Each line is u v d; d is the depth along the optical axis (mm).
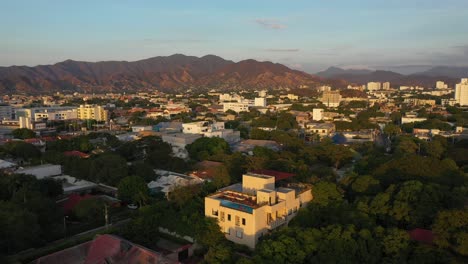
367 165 109250
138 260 62781
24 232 67000
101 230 80625
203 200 81188
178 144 154500
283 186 85375
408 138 155125
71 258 67000
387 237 59750
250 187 79500
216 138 144250
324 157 134875
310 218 70625
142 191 94312
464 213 58562
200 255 69625
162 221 77312
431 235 62219
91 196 96812
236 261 59062
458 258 55156
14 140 170250
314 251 59312
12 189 89250
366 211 72000
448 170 91438
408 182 75812
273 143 166375
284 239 59219
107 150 143500
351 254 57438
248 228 67375
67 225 84250
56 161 124938
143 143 147250
